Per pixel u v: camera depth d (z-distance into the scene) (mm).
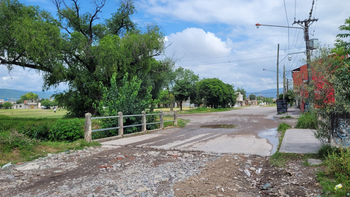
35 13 21000
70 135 9719
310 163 5605
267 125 16312
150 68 25125
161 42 23719
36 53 17594
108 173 5496
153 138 10672
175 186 4582
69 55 22281
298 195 4117
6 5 18078
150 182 4816
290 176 5070
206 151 7582
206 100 58250
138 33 25406
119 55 21328
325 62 8094
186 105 100062
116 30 26922
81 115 24922
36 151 7590
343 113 5605
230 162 6242
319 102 6336
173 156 7078
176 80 55344
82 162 6516
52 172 5633
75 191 4383
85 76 22797
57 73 19906
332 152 5477
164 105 91125
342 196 3807
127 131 12047
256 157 6816
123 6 25562
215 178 5023
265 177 5199
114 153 7574
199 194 4188
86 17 25125
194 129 14375
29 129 10703
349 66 6984
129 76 23906
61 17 24344
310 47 17859
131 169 5785
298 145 7648
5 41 18156
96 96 23469
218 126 16219
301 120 13289
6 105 117250
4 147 7238
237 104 98562
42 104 132500
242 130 13391
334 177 4617
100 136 11547
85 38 22828
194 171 5539
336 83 5840
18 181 4969
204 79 59500
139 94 29516
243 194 4262
